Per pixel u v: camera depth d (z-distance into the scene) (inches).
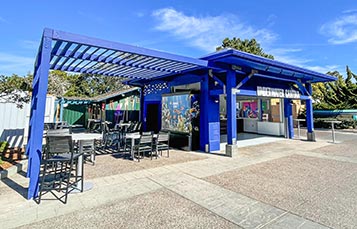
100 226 97.3
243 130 558.6
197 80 315.6
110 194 136.5
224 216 107.5
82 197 131.2
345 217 106.2
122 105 576.7
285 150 304.8
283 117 456.8
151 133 253.1
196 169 199.9
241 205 120.9
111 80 1390.3
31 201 124.6
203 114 302.0
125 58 212.7
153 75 319.3
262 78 348.8
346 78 765.9
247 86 312.2
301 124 761.0
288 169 201.0
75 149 196.2
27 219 103.2
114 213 110.3
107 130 389.7
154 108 410.6
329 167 208.8
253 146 340.8
